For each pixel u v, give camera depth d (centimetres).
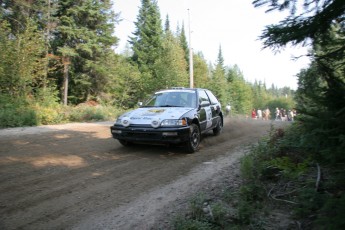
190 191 461
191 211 381
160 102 851
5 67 1681
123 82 2925
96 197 441
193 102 838
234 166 586
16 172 555
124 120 730
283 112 3719
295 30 307
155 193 458
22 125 1297
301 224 325
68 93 2975
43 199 429
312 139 300
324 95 296
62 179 521
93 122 1619
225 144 870
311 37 316
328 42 323
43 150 753
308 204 329
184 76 2870
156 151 757
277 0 307
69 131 1134
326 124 283
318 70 324
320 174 386
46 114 1473
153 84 2691
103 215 382
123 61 3225
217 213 358
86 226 354
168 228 348
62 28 2480
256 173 475
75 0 2541
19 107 1505
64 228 348
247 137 1000
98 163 632
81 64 2839
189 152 735
